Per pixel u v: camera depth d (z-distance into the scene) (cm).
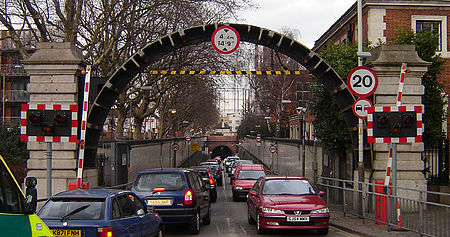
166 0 2631
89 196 818
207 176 2430
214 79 4116
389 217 1255
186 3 2717
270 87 5538
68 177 1625
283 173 4341
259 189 1422
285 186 1410
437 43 1903
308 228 1232
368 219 1488
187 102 6419
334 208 1784
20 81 5497
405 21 2759
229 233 1328
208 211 1510
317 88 1983
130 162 2753
